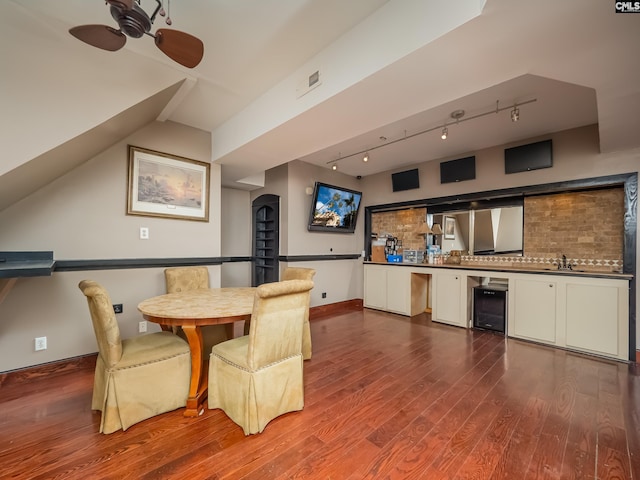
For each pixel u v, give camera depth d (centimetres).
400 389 236
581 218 359
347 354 312
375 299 533
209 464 154
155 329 319
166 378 198
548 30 141
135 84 234
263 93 277
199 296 254
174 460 156
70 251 271
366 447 168
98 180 286
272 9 178
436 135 376
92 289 176
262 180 519
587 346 316
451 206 481
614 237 336
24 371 248
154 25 192
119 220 298
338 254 564
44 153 205
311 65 226
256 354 180
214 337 271
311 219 507
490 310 396
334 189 534
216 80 256
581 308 321
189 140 350
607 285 307
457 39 149
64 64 211
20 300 248
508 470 151
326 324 432
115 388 178
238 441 172
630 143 291
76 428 183
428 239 509
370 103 219
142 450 164
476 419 195
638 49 152
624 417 197
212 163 370
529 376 261
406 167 527
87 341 278
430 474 148
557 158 361
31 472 147
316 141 298
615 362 294
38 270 197
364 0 171
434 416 199
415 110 230
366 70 185
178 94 267
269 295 178
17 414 198
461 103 291
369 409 207
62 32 208
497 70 177
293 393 201
